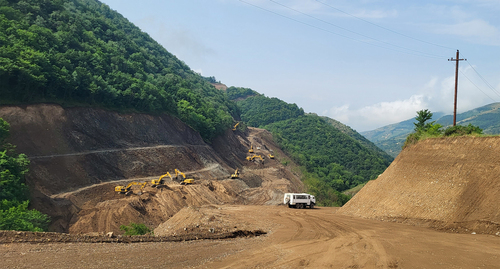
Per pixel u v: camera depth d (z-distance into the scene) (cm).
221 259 1788
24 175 4997
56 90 7206
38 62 6931
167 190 6806
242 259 1811
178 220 3500
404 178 3947
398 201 3750
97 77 8556
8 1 9300
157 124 9744
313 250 2106
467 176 3150
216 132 13350
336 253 2014
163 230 3334
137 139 8631
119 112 8788
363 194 4597
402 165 4166
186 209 3766
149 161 8225
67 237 1944
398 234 2730
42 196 4869
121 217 5153
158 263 1611
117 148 7812
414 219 3325
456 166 3350
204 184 7825
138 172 7662
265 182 11069
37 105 6588
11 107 6094
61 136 6600
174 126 10494
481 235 2584
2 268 1354
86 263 1514
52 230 4541
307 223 3572
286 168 14488
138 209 5594
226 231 2836
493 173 2925
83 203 5547
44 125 6406
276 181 11250
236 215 4459
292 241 2470
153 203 6069
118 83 9469
